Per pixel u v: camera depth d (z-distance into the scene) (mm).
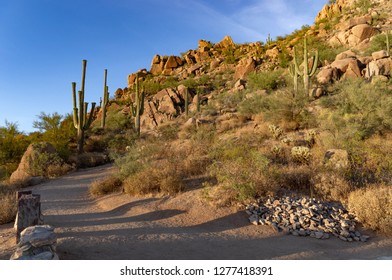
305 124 14719
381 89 13594
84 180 13633
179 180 9055
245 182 7629
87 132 28125
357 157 8656
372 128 11336
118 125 32812
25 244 3844
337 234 5734
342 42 37125
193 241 5414
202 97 37344
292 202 7012
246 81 35656
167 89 38656
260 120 18250
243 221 6539
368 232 5820
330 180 7734
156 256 4602
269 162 8859
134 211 7637
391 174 7789
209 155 11055
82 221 6832
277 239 5602
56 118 22891
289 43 46750
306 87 20516
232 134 15969
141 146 14250
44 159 15742
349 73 22062
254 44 60156
